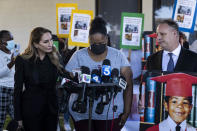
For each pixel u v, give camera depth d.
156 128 2.94
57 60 3.47
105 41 3.14
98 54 3.18
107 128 3.21
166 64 3.37
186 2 3.88
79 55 3.28
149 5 8.24
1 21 8.76
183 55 3.31
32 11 8.65
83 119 3.22
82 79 2.82
